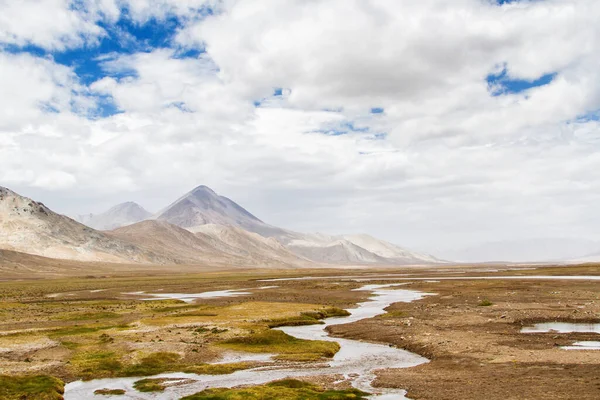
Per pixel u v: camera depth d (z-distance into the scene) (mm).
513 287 126438
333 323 77250
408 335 61844
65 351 54844
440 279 190000
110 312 91375
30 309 99188
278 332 63344
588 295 100375
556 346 52156
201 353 54188
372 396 36188
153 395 38812
